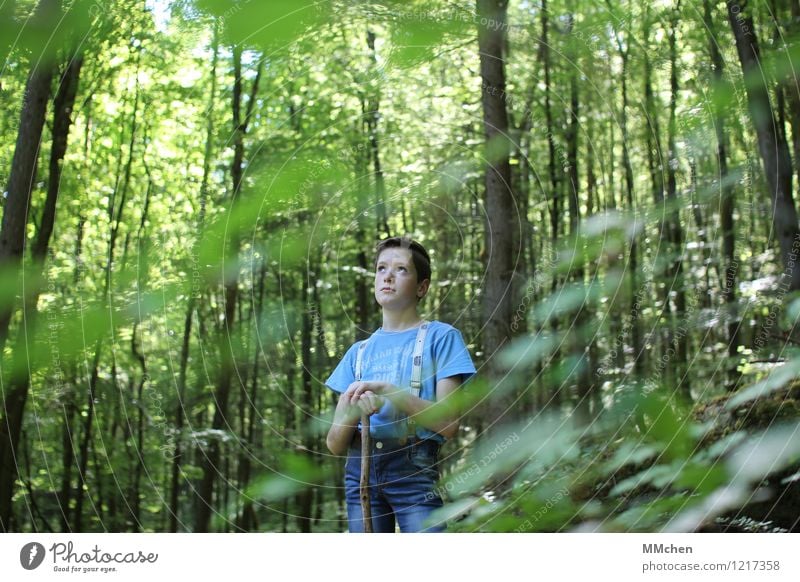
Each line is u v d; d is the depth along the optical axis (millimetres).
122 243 3230
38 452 4062
